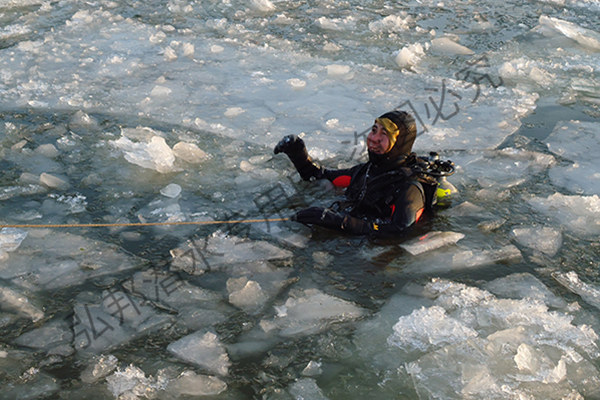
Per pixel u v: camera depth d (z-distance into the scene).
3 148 4.05
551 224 3.44
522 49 6.25
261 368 2.37
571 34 6.43
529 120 4.82
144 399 2.21
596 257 3.15
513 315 2.67
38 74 5.30
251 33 6.51
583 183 3.91
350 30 6.68
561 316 2.66
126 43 6.14
